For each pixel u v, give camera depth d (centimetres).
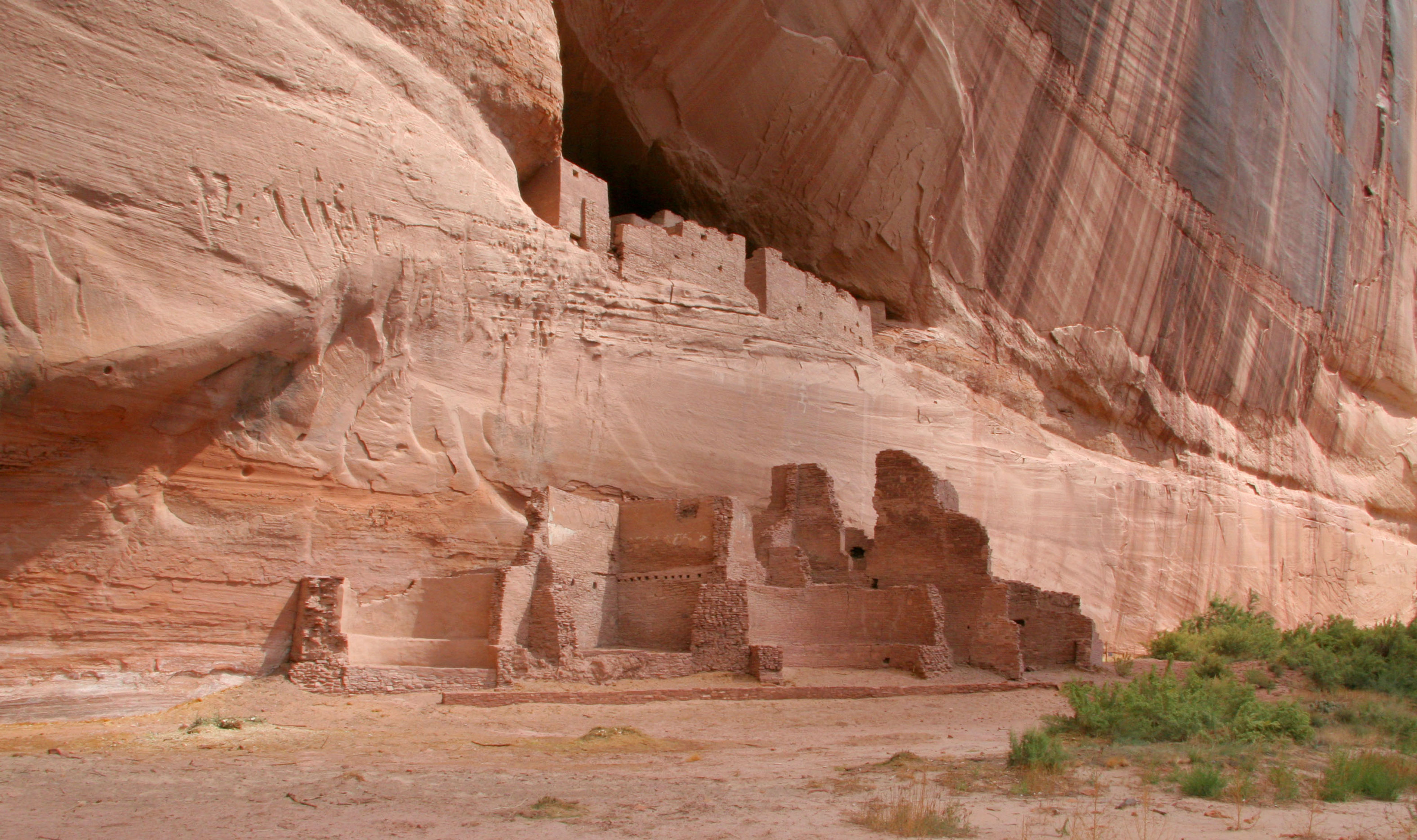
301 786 814
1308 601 3222
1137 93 2706
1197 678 1315
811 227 2417
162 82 1224
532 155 1869
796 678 1486
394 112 1520
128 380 1148
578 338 1753
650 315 1880
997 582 1709
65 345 1095
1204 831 700
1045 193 2602
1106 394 2808
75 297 1110
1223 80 2961
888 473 1853
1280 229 3244
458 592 1422
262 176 1304
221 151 1265
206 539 1252
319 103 1405
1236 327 3108
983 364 2562
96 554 1165
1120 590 2616
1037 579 2445
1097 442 2820
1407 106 3972
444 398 1542
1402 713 1362
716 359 1966
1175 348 2944
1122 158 2717
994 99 2430
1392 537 3756
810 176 2320
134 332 1142
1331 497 3512
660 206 2398
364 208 1434
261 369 1312
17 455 1123
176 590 1220
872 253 2464
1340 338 3591
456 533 1514
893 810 724
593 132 2280
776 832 671
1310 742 1162
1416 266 3997
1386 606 3553
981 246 2572
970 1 2286
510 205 1683
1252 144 3106
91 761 901
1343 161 3553
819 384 2141
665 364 1880
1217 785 838
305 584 1301
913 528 1798
